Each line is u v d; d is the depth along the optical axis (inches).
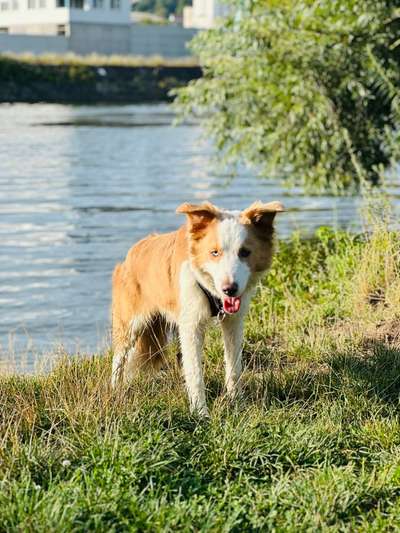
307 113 631.2
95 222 792.9
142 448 233.8
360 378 304.0
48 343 459.2
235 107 675.4
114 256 666.8
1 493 212.2
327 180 665.6
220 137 689.6
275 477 233.3
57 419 268.2
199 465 237.8
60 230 757.3
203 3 3617.1
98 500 209.5
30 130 1561.3
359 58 615.8
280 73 634.2
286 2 635.5
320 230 516.1
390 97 611.8
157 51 3127.5
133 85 2513.5
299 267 478.6
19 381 307.6
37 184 999.6
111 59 2650.1
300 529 204.8
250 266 277.0
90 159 1211.9
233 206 861.2
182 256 289.0
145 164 1171.3
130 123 1742.1
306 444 247.8
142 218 812.0
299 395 301.6
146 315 318.3
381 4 600.7
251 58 646.5
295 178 675.4
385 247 420.8
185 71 2637.8
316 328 371.2
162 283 301.4
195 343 288.0
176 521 203.5
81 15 2967.5
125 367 318.0
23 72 2345.0
